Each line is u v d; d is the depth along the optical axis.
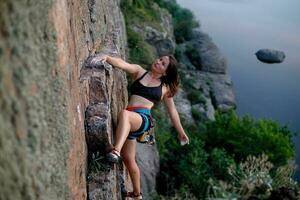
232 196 5.62
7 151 2.36
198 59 26.25
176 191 11.87
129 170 5.58
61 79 3.34
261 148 14.63
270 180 6.05
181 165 13.41
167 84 5.46
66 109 3.49
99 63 5.37
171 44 21.45
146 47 19.17
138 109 5.30
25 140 2.53
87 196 4.82
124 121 5.14
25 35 2.54
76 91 4.34
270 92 26.39
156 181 13.29
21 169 2.49
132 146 5.46
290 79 27.66
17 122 2.44
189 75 24.98
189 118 19.92
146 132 5.45
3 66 2.31
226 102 24.14
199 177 12.87
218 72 26.14
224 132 15.34
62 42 3.46
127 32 18.62
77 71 4.62
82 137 4.59
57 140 3.21
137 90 5.36
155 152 13.62
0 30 2.31
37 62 2.72
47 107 2.92
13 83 2.40
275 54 29.03
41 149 2.76
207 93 23.86
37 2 2.72
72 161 3.84
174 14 28.64
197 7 35.19
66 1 3.97
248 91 26.44
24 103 2.51
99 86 5.14
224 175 13.06
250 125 15.34
